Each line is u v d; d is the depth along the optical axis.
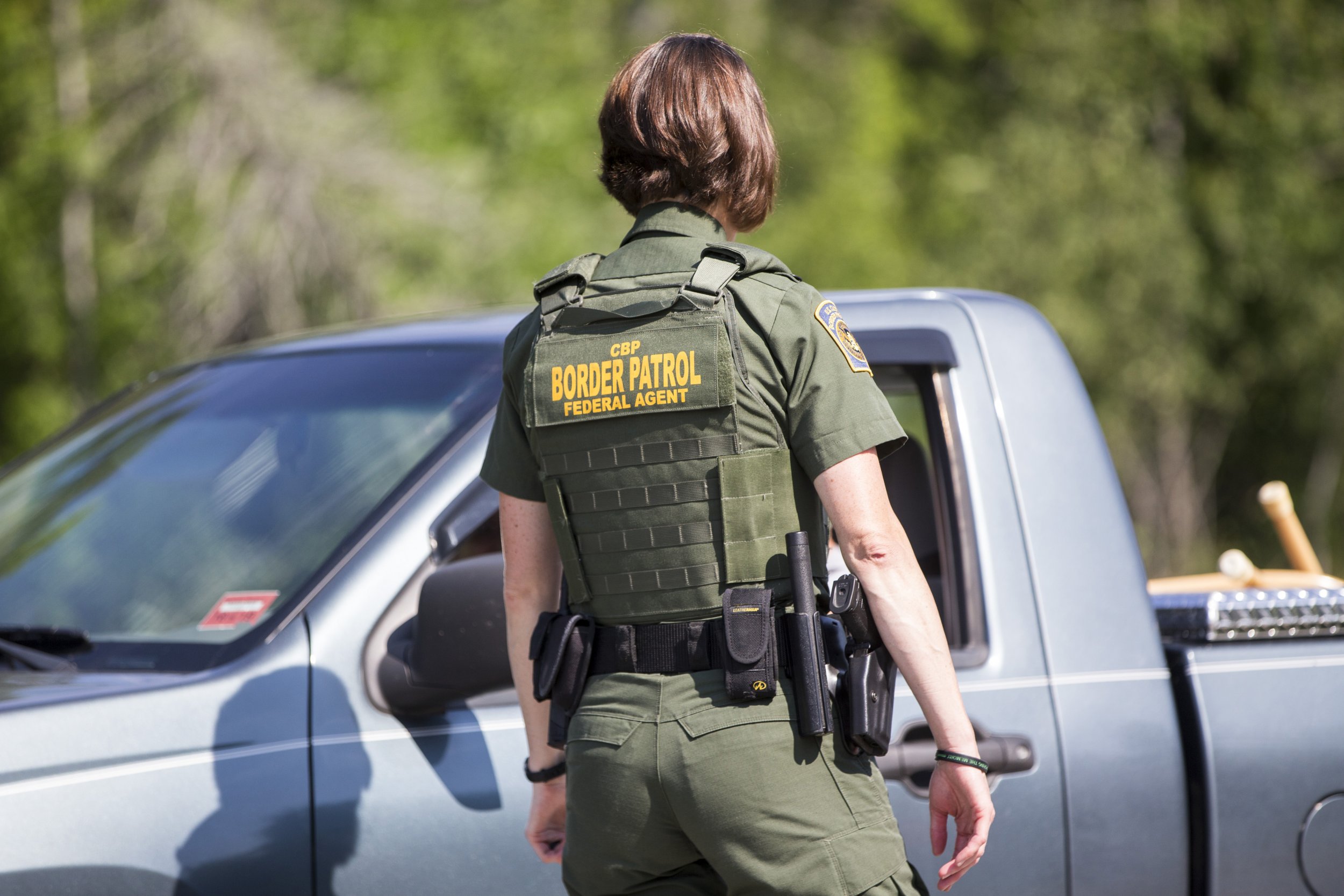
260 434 9.20
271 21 38.28
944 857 8.07
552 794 6.86
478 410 8.38
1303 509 75.75
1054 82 66.56
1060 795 8.40
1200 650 9.09
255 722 7.09
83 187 36.31
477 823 7.28
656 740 5.85
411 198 36.62
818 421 5.86
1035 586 8.81
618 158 6.47
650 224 6.33
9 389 38.97
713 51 6.45
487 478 6.66
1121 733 8.62
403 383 9.01
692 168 6.25
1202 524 75.31
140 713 6.94
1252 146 69.56
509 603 6.68
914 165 69.25
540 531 6.59
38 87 36.53
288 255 34.94
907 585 5.79
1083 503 9.16
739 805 5.74
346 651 7.35
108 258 36.72
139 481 9.39
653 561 5.95
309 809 7.02
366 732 7.23
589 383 6.04
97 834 6.61
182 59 35.19
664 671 5.93
